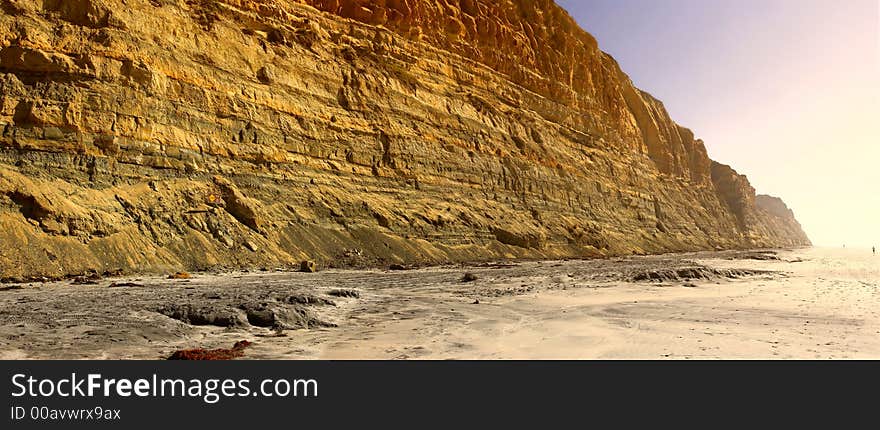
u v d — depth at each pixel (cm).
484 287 2539
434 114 5569
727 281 3047
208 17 4038
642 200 9019
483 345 1212
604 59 10338
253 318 1499
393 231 4347
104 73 3155
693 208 10981
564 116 7756
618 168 8644
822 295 2302
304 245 3647
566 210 6931
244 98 3941
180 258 2934
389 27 5616
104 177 2975
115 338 1191
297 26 4766
